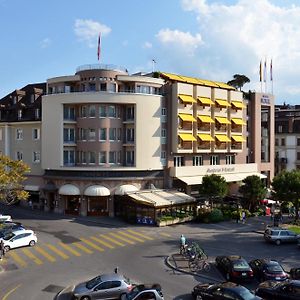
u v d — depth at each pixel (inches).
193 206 2426.2
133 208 2276.1
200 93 2716.5
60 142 2487.7
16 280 1291.8
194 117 2691.9
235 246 1782.7
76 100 2438.5
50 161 2524.6
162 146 2583.7
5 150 2817.4
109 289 1096.8
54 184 2511.1
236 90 3080.7
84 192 2405.3
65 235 1942.7
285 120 4087.1
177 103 2568.9
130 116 2519.7
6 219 2102.6
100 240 1855.3
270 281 1160.2
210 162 2888.8
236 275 1255.5
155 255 1606.8
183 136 2593.5
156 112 2522.1
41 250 1673.2
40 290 1199.6
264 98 3309.5
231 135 2955.2
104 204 2448.3
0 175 1489.9
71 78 2529.5
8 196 1871.3
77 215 2445.9
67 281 1283.2
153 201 2251.5
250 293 1002.7
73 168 2426.2
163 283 1259.2
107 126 2463.1
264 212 2591.0
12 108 2893.7
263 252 1683.1
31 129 2723.9
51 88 2615.7
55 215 2436.0
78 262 1504.7
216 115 2837.1
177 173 2568.9
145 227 2154.3
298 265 1493.6
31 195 2714.1
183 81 2741.1
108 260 1533.0
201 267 1406.3
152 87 2581.2
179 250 1680.6
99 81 2486.5
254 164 3137.3
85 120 2470.5
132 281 1278.3
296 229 2135.8
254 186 2549.2
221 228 2172.7
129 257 1576.0
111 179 2404.0
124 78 2513.5
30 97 2913.4
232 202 2775.6
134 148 2482.8
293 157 4003.4
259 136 3262.8
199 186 2514.8
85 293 1079.6
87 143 2468.0
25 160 2748.5
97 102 2429.9
